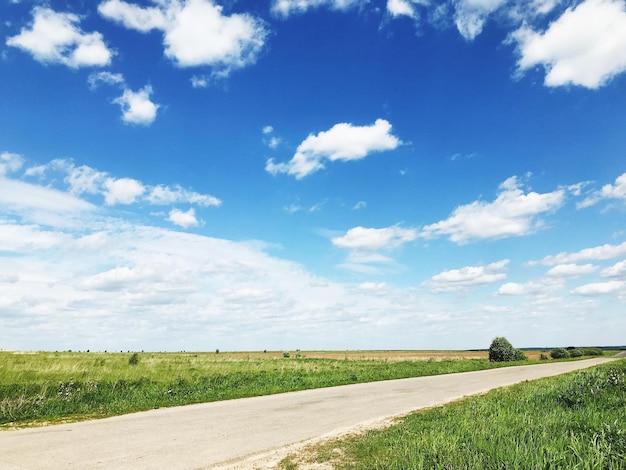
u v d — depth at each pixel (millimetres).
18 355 36125
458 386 19797
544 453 5914
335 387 20891
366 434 9320
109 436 9453
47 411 12969
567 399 11258
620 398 10844
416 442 7180
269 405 14516
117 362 31797
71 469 6887
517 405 11039
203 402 15531
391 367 35625
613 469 5414
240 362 39875
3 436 9523
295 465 7105
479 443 6664
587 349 82438
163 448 8320
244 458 7594
